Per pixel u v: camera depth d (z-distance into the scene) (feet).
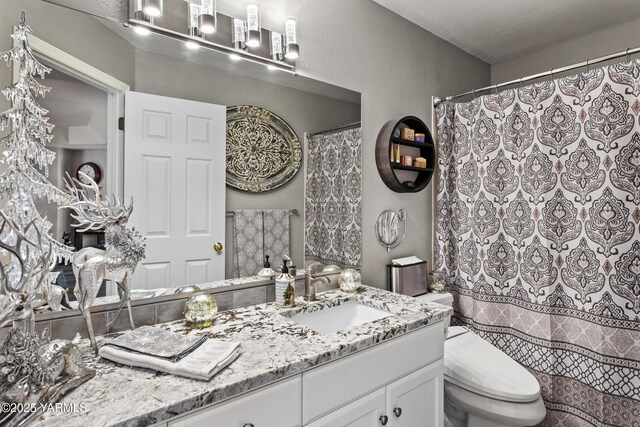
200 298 3.93
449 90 8.14
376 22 6.50
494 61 9.29
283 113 5.18
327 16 5.73
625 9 6.86
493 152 6.84
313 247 5.55
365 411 3.67
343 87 5.95
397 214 6.95
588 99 5.65
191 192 4.31
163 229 4.09
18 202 3.14
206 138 4.44
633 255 5.25
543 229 6.15
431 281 7.47
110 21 3.72
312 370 3.22
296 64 5.32
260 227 4.94
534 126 6.26
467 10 6.82
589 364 5.68
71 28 3.47
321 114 5.64
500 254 6.78
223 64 4.58
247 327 3.90
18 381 2.22
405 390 4.14
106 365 2.94
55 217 3.32
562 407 6.02
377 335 3.72
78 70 3.51
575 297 5.84
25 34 3.20
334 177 5.84
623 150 5.32
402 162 6.76
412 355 4.23
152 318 4.00
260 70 4.94
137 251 3.56
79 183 3.47
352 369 3.55
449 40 8.06
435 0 6.47
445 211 7.58
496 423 5.03
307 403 3.18
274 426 2.96
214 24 4.25
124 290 3.56
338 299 5.16
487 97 6.92
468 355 5.57
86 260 3.23
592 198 5.62
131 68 3.86
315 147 5.57
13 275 3.04
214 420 2.61
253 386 2.77
